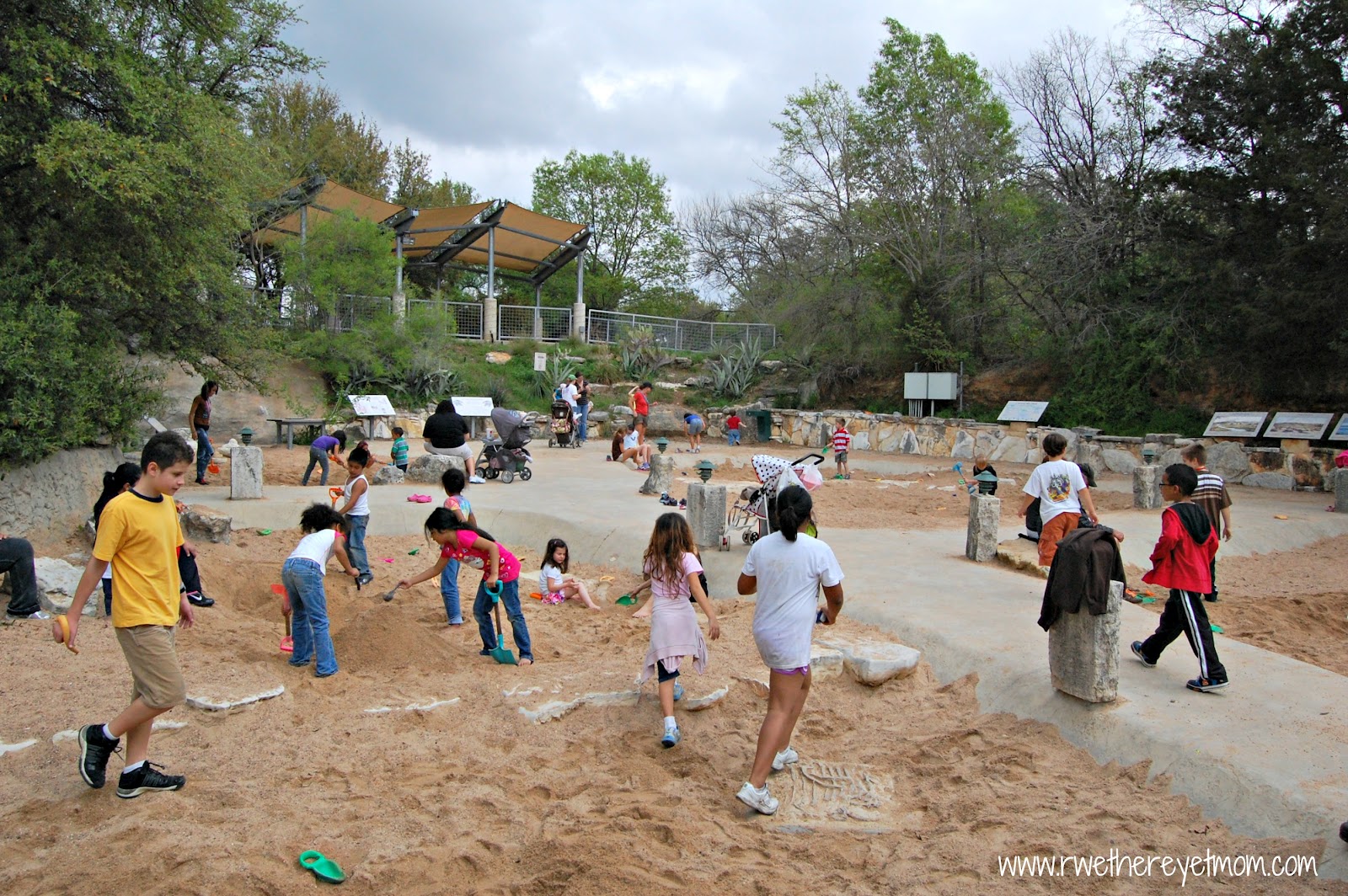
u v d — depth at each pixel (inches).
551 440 918.4
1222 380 797.9
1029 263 900.6
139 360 543.2
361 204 1051.3
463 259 1325.0
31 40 374.9
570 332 1358.3
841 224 1130.7
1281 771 183.2
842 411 1039.6
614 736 225.3
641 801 193.0
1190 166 783.1
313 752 207.3
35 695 229.3
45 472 390.9
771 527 386.3
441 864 164.7
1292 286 671.1
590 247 1748.3
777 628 193.6
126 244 432.1
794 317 1146.7
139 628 176.9
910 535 465.4
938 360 1015.0
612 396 1155.3
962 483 722.2
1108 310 856.9
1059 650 227.1
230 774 195.2
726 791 201.6
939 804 192.2
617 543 454.0
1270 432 694.5
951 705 248.2
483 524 519.5
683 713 237.3
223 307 536.4
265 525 486.0
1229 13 773.3
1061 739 218.5
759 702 247.8
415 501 538.6
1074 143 905.5
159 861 157.5
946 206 1028.5
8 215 419.8
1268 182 687.7
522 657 287.1
